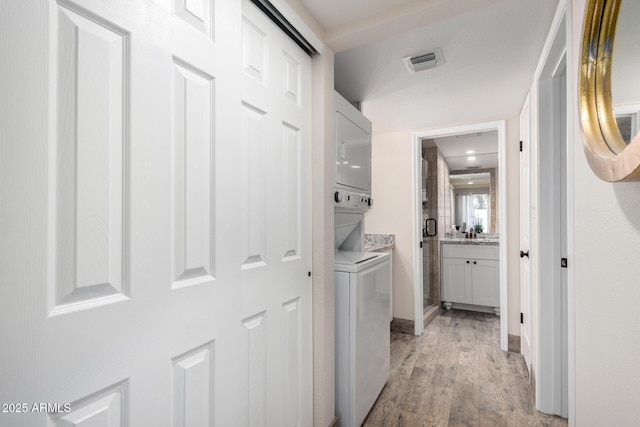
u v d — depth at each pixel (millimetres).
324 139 1546
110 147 695
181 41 857
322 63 1550
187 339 868
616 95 699
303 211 1488
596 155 742
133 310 732
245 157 1120
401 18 1366
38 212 582
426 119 2924
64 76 620
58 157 611
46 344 586
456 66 1915
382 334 2078
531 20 1459
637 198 673
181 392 853
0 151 535
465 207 5117
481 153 4457
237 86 1052
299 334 1450
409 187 3275
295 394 1413
